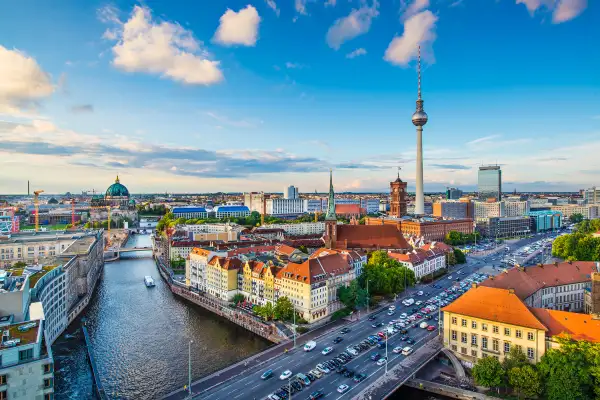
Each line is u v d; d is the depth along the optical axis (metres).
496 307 107.31
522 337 99.94
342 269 168.12
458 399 94.88
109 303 187.50
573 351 86.19
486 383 93.62
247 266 176.00
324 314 153.50
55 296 143.50
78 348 135.75
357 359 111.50
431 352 114.88
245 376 102.81
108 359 125.69
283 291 157.75
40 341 81.50
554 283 143.88
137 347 134.75
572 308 147.50
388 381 98.88
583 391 83.69
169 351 131.12
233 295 178.00
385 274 176.50
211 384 98.81
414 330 133.62
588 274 152.00
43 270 144.75
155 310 176.62
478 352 107.88
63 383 111.44
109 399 102.56
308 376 101.06
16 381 74.56
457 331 112.25
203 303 180.88
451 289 188.50
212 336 144.25
